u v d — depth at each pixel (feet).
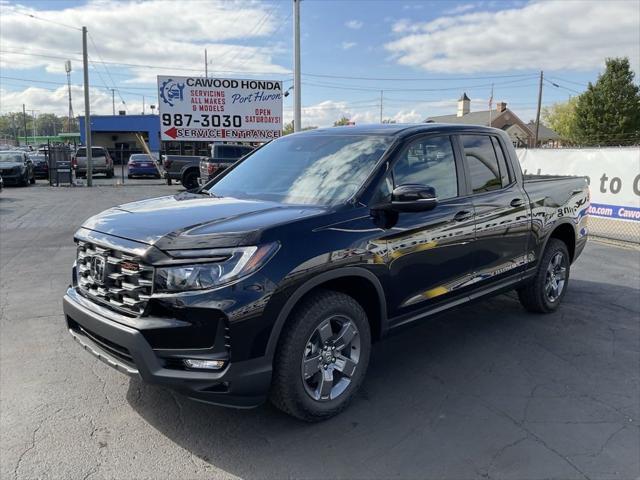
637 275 24.13
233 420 11.41
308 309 10.63
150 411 11.73
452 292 13.93
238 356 9.65
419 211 11.60
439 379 13.50
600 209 34.12
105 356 10.66
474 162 14.97
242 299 9.59
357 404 12.19
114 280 10.43
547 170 37.60
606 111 170.40
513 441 10.71
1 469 9.62
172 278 9.56
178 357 9.60
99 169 105.60
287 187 13.21
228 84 88.17
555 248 18.01
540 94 201.87
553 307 18.53
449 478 9.53
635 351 15.37
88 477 9.45
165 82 85.30
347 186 12.25
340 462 9.98
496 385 13.17
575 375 13.78
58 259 27.02
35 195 63.98
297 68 67.67
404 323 12.85
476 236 14.37
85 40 82.89
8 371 13.61
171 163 82.12
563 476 9.60
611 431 11.12
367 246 11.44
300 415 10.94
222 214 11.12
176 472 9.63
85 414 11.57
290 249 10.25
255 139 90.94
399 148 13.00
